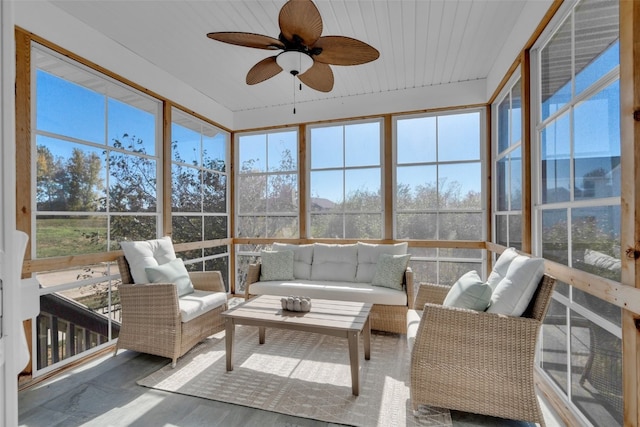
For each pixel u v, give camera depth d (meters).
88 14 2.55
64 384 2.32
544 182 2.33
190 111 3.97
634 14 1.30
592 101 1.70
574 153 1.89
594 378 1.65
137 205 3.29
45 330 2.44
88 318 2.76
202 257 4.29
